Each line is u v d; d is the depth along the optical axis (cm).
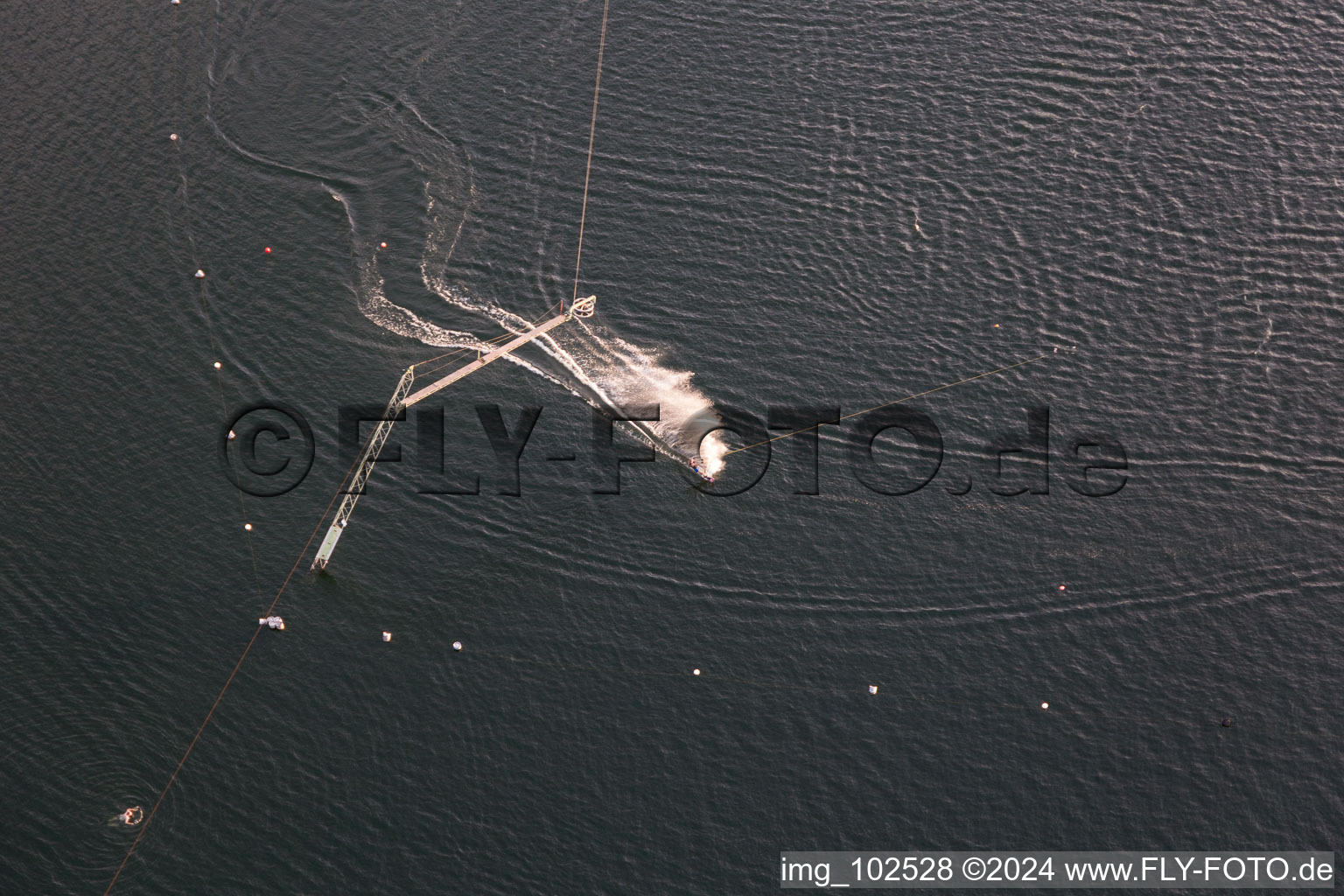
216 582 8706
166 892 7406
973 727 8150
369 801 7794
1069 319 10194
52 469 9200
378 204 10856
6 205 10688
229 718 8100
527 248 10588
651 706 8219
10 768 7831
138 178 10938
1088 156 11225
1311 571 8856
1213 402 9712
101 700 8144
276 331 10044
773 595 8706
